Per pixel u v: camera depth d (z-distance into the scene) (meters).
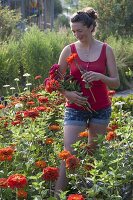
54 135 5.77
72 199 3.52
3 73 11.44
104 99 4.92
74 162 4.20
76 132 4.88
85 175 4.51
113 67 4.84
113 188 4.33
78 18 4.69
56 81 4.82
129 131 5.40
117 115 6.70
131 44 16.11
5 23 15.04
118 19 19.69
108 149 4.86
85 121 4.93
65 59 4.94
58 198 4.48
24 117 5.56
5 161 4.69
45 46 12.70
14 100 7.22
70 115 4.91
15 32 14.88
